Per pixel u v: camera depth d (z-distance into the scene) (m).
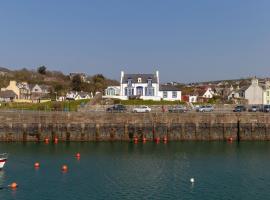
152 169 63.69
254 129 90.81
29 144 85.38
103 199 48.78
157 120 89.50
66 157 72.50
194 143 87.62
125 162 68.56
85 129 88.81
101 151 78.19
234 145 85.50
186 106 114.56
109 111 96.00
